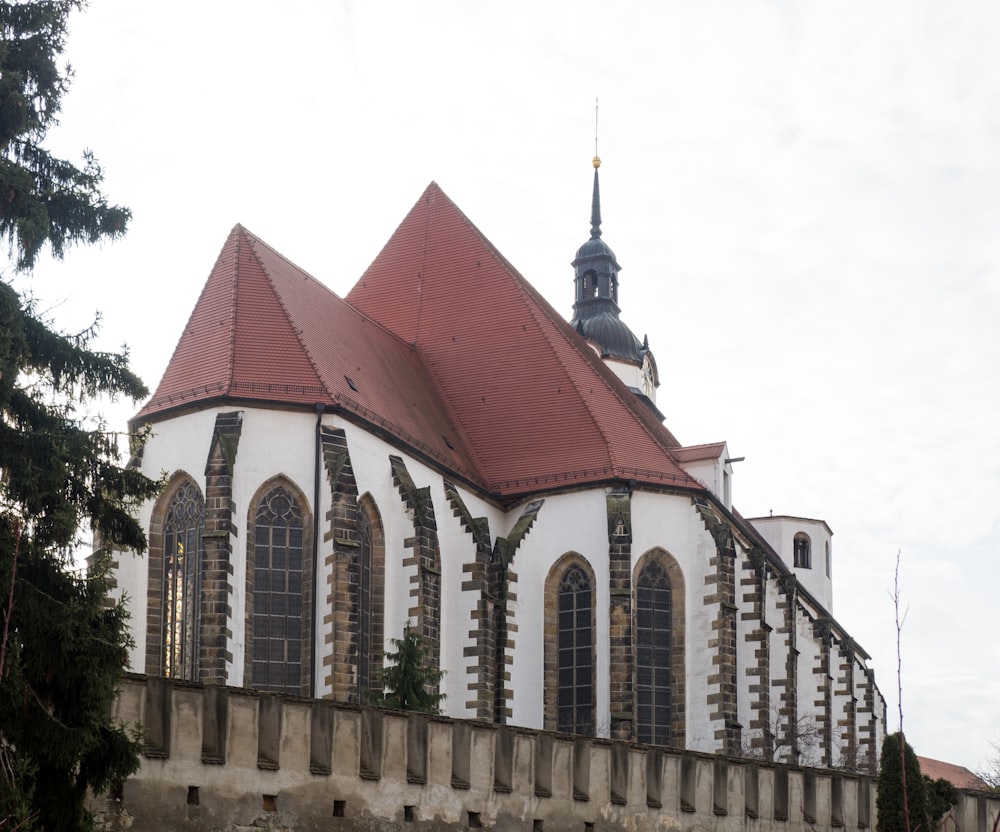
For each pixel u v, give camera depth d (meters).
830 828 57.22
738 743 76.62
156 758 41.34
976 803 56.81
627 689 74.88
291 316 73.38
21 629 37.75
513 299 86.56
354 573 67.38
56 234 44.41
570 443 80.62
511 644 76.25
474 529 74.75
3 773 35.03
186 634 67.81
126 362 43.34
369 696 63.22
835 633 97.19
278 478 68.81
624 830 51.25
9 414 41.12
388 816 45.56
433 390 84.69
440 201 91.50
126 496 45.47
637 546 78.31
